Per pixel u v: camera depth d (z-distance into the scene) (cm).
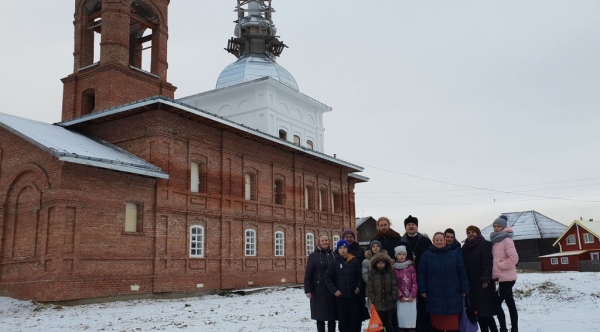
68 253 2025
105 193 2188
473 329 1009
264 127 3575
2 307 1931
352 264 1009
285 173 3334
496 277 1027
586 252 5275
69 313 1769
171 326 1373
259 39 4266
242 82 3644
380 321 910
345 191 4038
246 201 2944
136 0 2950
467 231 1049
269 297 2442
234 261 2795
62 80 2906
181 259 2480
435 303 942
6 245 2183
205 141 2708
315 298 1055
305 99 3959
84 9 2956
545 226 6047
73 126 2670
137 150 2469
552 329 1102
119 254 2206
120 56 2775
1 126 2247
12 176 2208
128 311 1812
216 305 2027
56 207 2023
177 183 2508
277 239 3203
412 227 1018
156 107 2408
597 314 1363
